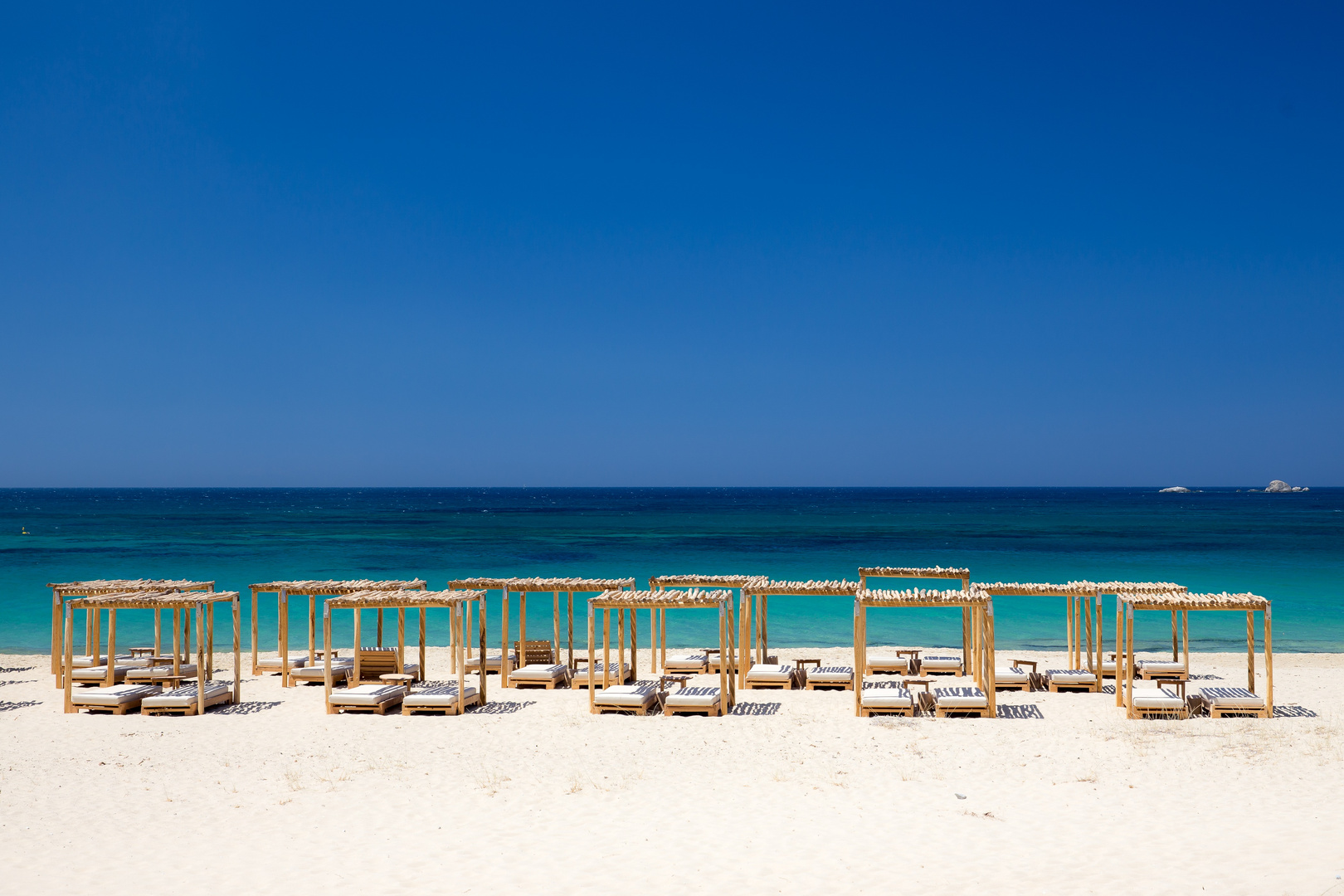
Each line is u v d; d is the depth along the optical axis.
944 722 17.50
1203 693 18.05
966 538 77.75
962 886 9.35
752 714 18.47
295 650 28.09
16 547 66.50
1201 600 17.86
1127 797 12.22
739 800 12.67
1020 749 15.13
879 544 70.50
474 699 19.38
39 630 31.66
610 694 18.81
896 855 10.35
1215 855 9.87
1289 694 19.80
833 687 21.09
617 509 159.75
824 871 9.92
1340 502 191.75
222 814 12.38
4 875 10.26
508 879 9.95
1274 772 13.11
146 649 24.34
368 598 19.28
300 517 122.62
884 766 14.31
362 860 10.58
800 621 34.28
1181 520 107.12
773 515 132.38
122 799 13.09
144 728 17.62
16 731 17.41
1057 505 175.88
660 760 14.91
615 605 19.00
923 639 30.75
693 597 19.50
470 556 60.00
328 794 13.23
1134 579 45.53
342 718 18.36
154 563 53.72
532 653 23.09
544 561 56.53
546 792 13.19
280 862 10.56
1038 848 10.39
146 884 9.98
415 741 16.39
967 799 12.41
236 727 17.64
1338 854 9.63
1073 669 21.53
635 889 9.56
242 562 55.12
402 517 124.06
